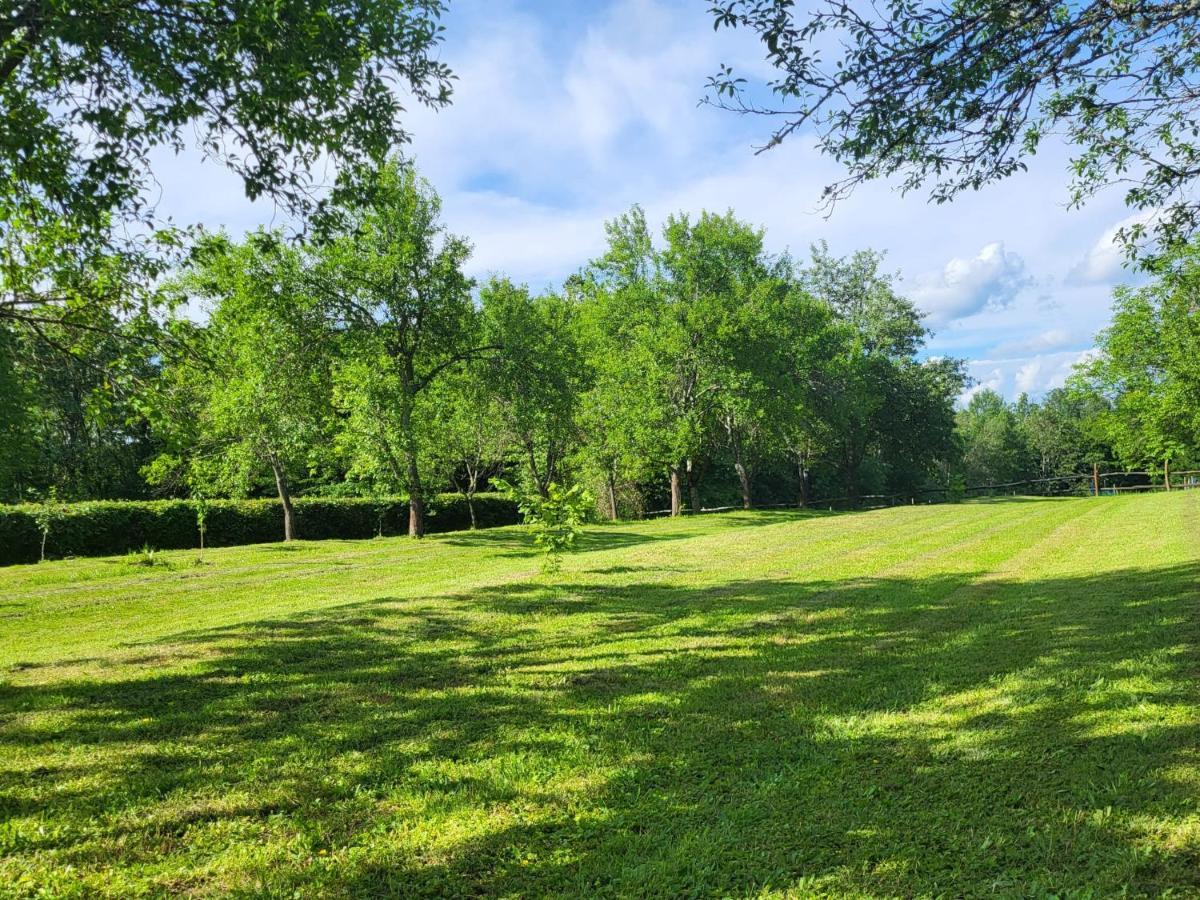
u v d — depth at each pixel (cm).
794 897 305
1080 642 664
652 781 426
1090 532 1675
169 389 785
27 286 737
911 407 4631
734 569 1297
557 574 1271
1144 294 3155
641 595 1054
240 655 741
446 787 424
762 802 392
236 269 1981
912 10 450
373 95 745
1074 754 421
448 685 629
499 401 2636
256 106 680
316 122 725
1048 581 1048
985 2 444
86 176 688
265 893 320
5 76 610
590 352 3266
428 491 2802
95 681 661
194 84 671
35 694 624
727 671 646
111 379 749
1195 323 2908
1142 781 378
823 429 3903
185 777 441
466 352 2439
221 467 2255
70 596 1320
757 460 3925
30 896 319
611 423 2977
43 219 724
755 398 3059
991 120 493
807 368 3681
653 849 352
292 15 632
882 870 321
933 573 1189
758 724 510
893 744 459
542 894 318
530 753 470
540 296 3403
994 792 385
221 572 1614
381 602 1040
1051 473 6806
